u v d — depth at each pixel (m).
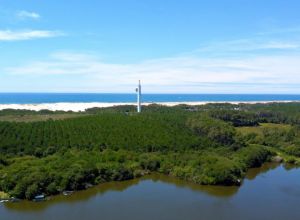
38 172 126.88
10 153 150.50
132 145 170.62
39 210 111.81
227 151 177.00
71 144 166.25
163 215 109.44
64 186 127.88
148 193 129.62
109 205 117.06
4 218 105.69
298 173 163.50
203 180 140.38
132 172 148.75
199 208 115.56
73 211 111.62
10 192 120.56
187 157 159.00
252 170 168.38
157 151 169.62
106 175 142.38
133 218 107.00
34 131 181.88
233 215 110.31
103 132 182.75
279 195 129.62
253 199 125.00
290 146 199.25
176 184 141.12
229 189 135.88
